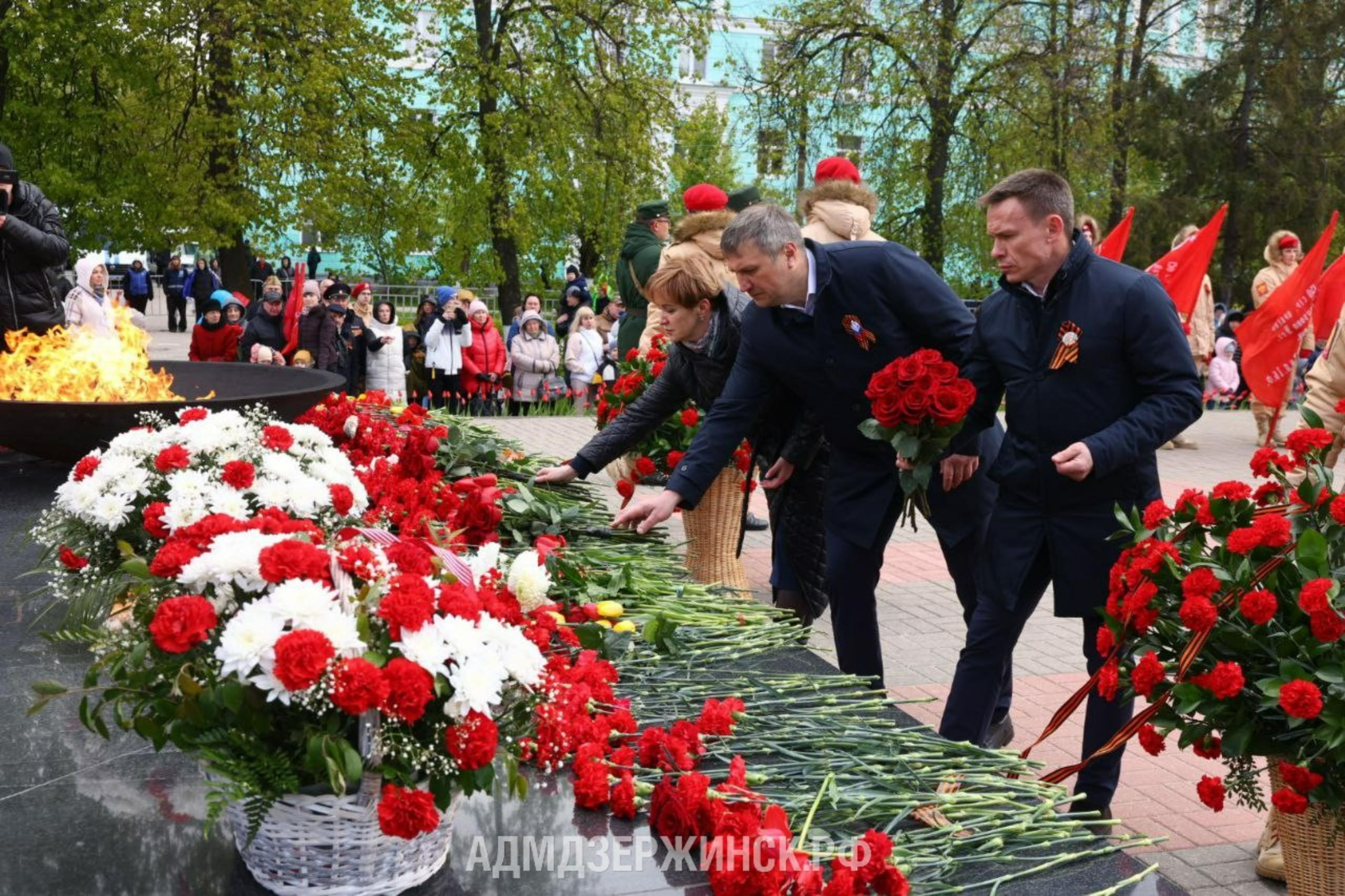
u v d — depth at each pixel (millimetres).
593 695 2766
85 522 3223
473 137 24906
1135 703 4496
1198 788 2980
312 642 1844
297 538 2180
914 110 23891
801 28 23688
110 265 32844
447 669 2002
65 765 2615
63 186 20375
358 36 21344
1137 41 27344
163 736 2021
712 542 5539
